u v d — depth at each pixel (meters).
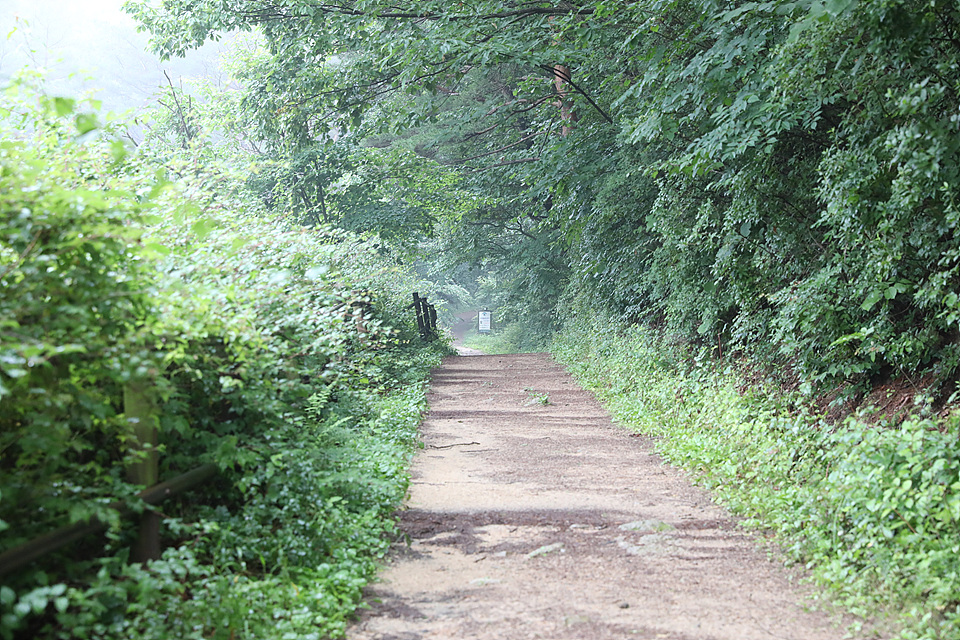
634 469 8.72
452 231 31.59
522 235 35.16
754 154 9.05
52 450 3.48
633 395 13.15
